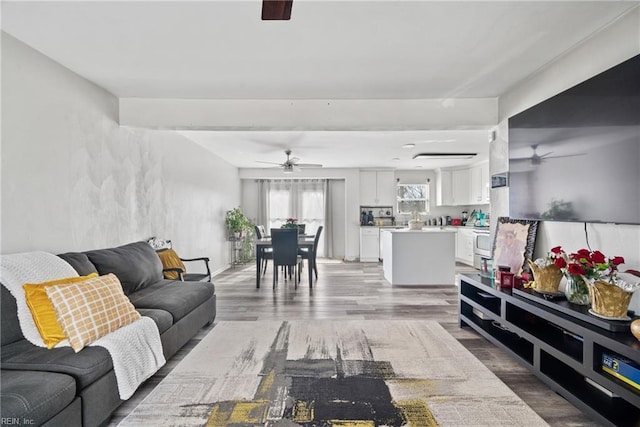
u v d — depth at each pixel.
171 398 2.10
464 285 3.37
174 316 2.65
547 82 2.84
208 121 3.64
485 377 2.37
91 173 3.10
